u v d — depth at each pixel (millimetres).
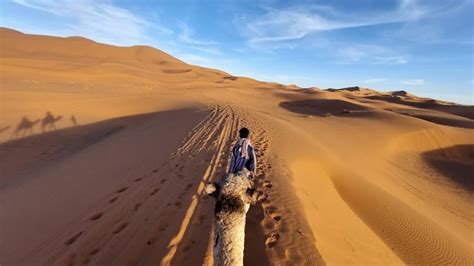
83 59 88938
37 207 7875
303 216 6742
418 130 37000
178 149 13031
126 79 57188
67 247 5730
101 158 12328
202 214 6727
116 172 10320
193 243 5570
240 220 3967
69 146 17484
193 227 6148
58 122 22219
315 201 8867
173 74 90250
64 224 6777
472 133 39469
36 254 5633
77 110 26141
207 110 27766
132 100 32531
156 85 58188
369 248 7559
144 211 7047
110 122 24656
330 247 6281
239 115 24625
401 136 35062
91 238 5973
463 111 81375
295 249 5344
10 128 19484
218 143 13867
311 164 13133
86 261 5242
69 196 8430
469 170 29188
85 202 7938
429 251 9445
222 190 4062
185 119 22641
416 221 11188
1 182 11680
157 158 11773
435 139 37000
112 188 8781
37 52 95812
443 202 19875
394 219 11070
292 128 21812
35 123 21109
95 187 9000
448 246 9945
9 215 7492
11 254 5730
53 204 7977
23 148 16312
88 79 50125
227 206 3969
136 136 16812
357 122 39094
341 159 19859
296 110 58031
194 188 8344
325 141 24938
